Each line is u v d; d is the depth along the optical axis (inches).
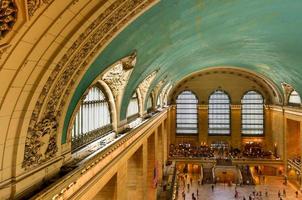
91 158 413.7
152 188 1063.0
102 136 569.0
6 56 230.7
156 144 1147.3
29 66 258.2
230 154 1883.6
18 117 273.6
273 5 681.0
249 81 1959.9
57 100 335.3
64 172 359.6
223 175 1748.3
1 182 263.4
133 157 820.0
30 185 302.5
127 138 635.5
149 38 573.3
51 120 330.6
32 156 305.4
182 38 756.6
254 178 1701.5
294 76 1321.4
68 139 397.1
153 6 445.7
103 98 595.8
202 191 1561.3
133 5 371.6
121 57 522.6
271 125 1907.0
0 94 244.2
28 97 277.3
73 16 275.4
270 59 1301.7
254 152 1863.9
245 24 820.0
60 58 297.9
